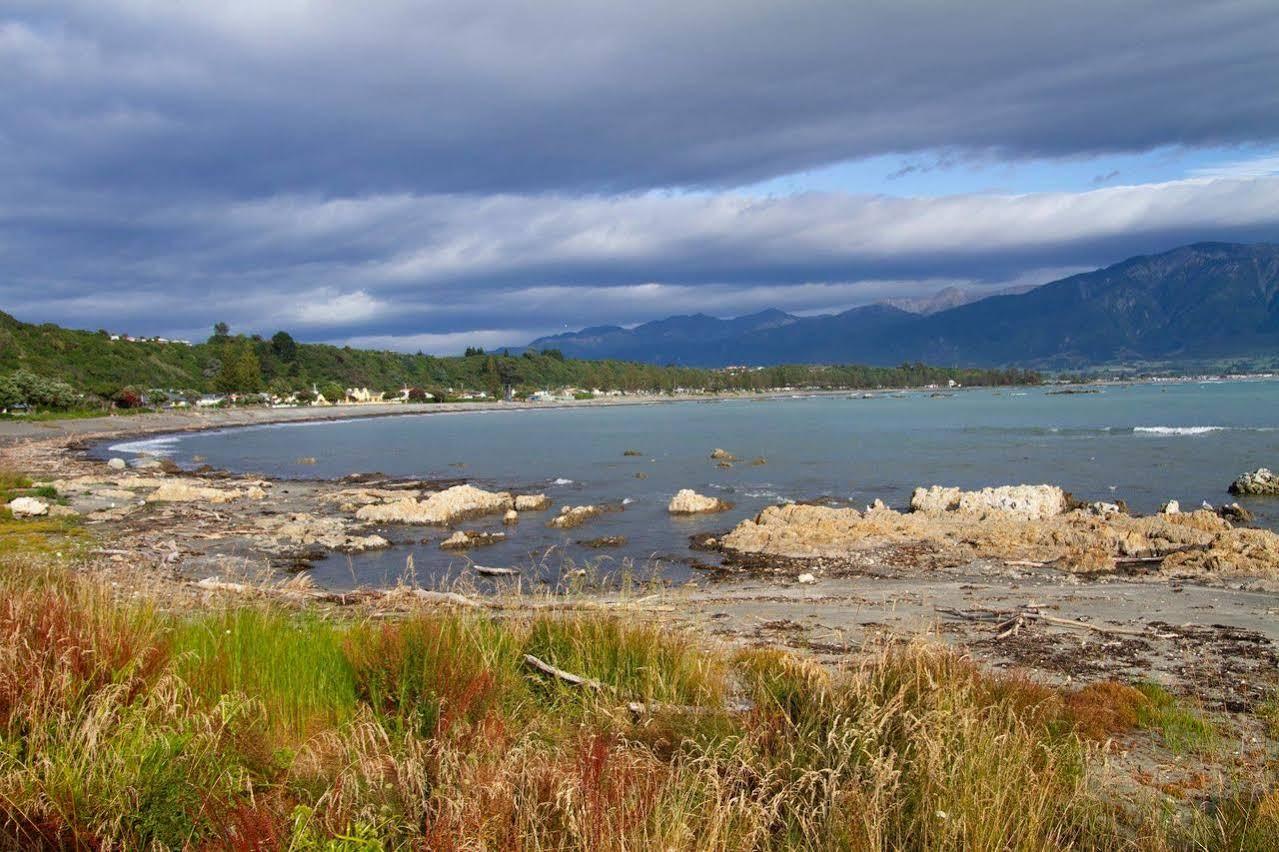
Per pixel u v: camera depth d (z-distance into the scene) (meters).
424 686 6.13
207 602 8.59
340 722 5.58
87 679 5.24
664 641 8.07
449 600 10.46
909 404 149.12
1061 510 29.75
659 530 28.83
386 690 6.18
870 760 5.02
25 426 84.44
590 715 6.25
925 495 31.47
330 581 21.06
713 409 152.12
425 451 67.25
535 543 26.84
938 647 8.14
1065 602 16.52
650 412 146.50
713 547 25.42
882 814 4.62
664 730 6.02
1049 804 5.32
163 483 42.88
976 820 4.62
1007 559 22.31
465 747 5.09
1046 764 5.90
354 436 89.44
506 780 4.55
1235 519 27.75
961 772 5.07
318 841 4.02
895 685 6.56
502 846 4.15
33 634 5.51
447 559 24.30
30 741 4.41
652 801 4.53
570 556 24.58
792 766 5.23
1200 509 27.33
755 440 69.06
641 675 7.34
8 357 111.06
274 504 36.53
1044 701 7.57
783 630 13.60
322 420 127.75
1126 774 6.68
